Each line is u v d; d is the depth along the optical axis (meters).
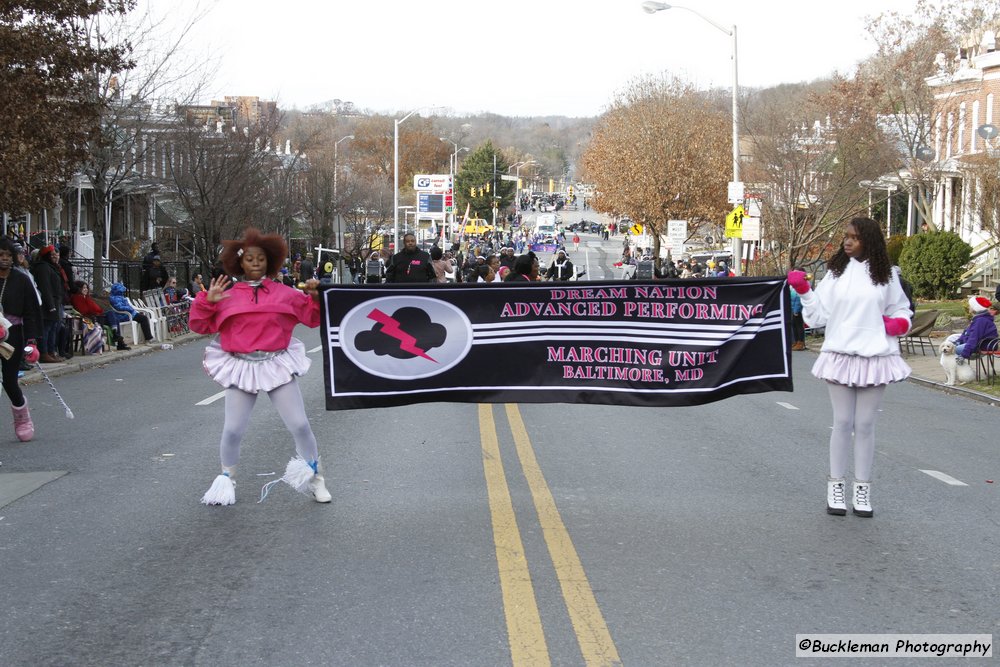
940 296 33.62
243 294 7.33
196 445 10.30
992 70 36.12
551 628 5.25
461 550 6.59
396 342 7.70
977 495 8.51
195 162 32.22
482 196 135.25
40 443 10.47
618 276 67.00
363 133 132.25
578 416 12.36
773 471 9.27
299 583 5.95
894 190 35.44
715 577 6.10
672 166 53.91
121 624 5.32
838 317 7.32
